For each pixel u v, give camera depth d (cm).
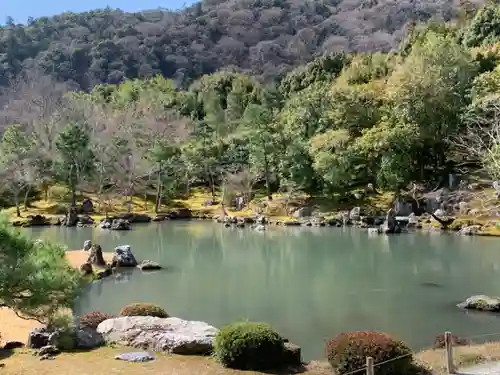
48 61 14912
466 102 5734
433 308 2247
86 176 6725
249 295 2558
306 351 1702
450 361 1296
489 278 2825
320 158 5822
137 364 1320
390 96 6109
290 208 6081
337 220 5391
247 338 1323
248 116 7250
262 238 4647
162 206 6919
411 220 4934
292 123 7225
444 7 17938
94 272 3045
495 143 3036
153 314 1750
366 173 6106
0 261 1359
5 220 1398
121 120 7812
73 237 4834
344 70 9606
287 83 10975
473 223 4578
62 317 1520
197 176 7756
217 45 18238
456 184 5328
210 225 5766
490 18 8094
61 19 18138
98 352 1421
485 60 6819
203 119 9819
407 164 5509
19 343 1547
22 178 6312
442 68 5878
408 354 1251
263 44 18012
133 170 6619
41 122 7575
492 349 1493
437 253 3612
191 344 1430
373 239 4356
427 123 5694
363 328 1973
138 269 3297
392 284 2736
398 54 9175
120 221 5478
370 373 1134
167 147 6975
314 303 2373
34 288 1384
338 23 19450
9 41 15338
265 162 6556
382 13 19112
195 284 2842
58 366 1292
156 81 12194
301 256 3688
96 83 14462
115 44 16350
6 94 11075
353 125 6656
